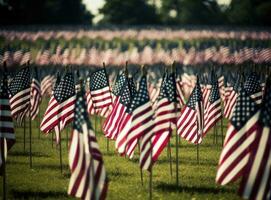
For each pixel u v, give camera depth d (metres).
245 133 23.03
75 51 117.88
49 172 32.88
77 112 23.03
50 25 177.50
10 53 100.88
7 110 25.78
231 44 132.38
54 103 32.66
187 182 30.02
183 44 131.50
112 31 145.38
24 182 30.22
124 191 28.06
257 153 21.83
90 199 22.67
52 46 134.25
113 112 32.97
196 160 36.72
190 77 70.12
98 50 121.00
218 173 23.19
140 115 25.08
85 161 22.91
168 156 37.94
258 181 21.73
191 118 33.50
